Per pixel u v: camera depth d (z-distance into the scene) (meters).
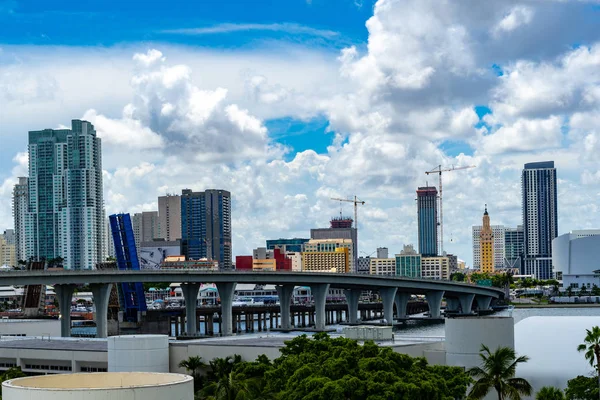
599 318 171.38
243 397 96.19
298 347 111.81
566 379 118.06
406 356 98.50
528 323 165.75
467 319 117.69
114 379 54.56
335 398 87.31
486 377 98.44
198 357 129.25
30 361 148.12
